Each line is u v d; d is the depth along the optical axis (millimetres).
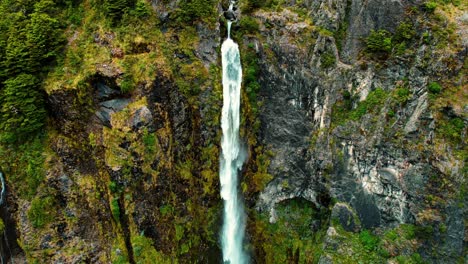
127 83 37719
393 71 42000
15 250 36969
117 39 39875
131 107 37438
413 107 40562
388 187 41125
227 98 43594
